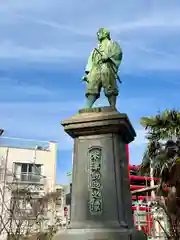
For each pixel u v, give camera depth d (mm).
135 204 31328
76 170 7641
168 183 15586
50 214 28156
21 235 19188
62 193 29766
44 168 31438
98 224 7059
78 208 7332
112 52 8602
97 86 8438
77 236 6738
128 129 7898
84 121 7691
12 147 30797
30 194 24859
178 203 14617
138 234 7332
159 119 16672
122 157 7836
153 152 16672
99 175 7430
